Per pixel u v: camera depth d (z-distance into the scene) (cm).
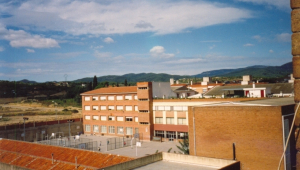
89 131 7806
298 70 820
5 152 3978
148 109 6362
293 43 827
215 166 2194
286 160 2584
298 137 838
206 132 3170
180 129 6041
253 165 2795
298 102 833
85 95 7912
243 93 6419
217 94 6594
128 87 7275
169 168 2198
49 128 6838
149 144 5881
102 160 3055
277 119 2636
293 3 827
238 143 2908
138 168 2211
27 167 3331
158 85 7150
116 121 7175
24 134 6184
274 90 6256
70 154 3388
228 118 2988
